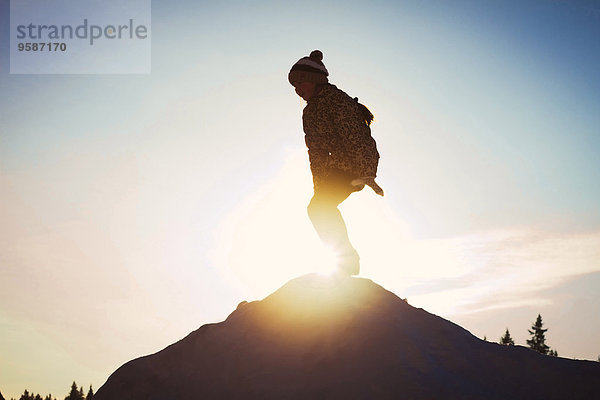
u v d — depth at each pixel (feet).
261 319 18.04
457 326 18.13
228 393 16.12
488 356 16.69
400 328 17.02
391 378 15.48
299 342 17.08
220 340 17.71
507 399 15.35
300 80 20.68
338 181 20.15
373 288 18.93
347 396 15.28
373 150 20.10
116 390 17.49
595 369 16.24
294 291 18.65
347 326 17.12
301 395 15.56
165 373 17.37
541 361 16.57
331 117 19.99
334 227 20.25
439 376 15.66
